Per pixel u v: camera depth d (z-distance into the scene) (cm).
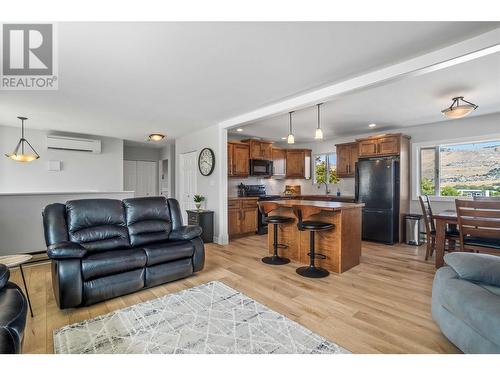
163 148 792
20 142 480
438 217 319
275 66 247
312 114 431
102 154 615
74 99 341
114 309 229
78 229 271
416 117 448
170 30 188
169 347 172
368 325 197
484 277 165
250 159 593
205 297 248
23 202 382
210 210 511
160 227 324
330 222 324
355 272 318
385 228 473
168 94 324
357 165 520
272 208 355
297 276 305
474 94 330
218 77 273
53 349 171
